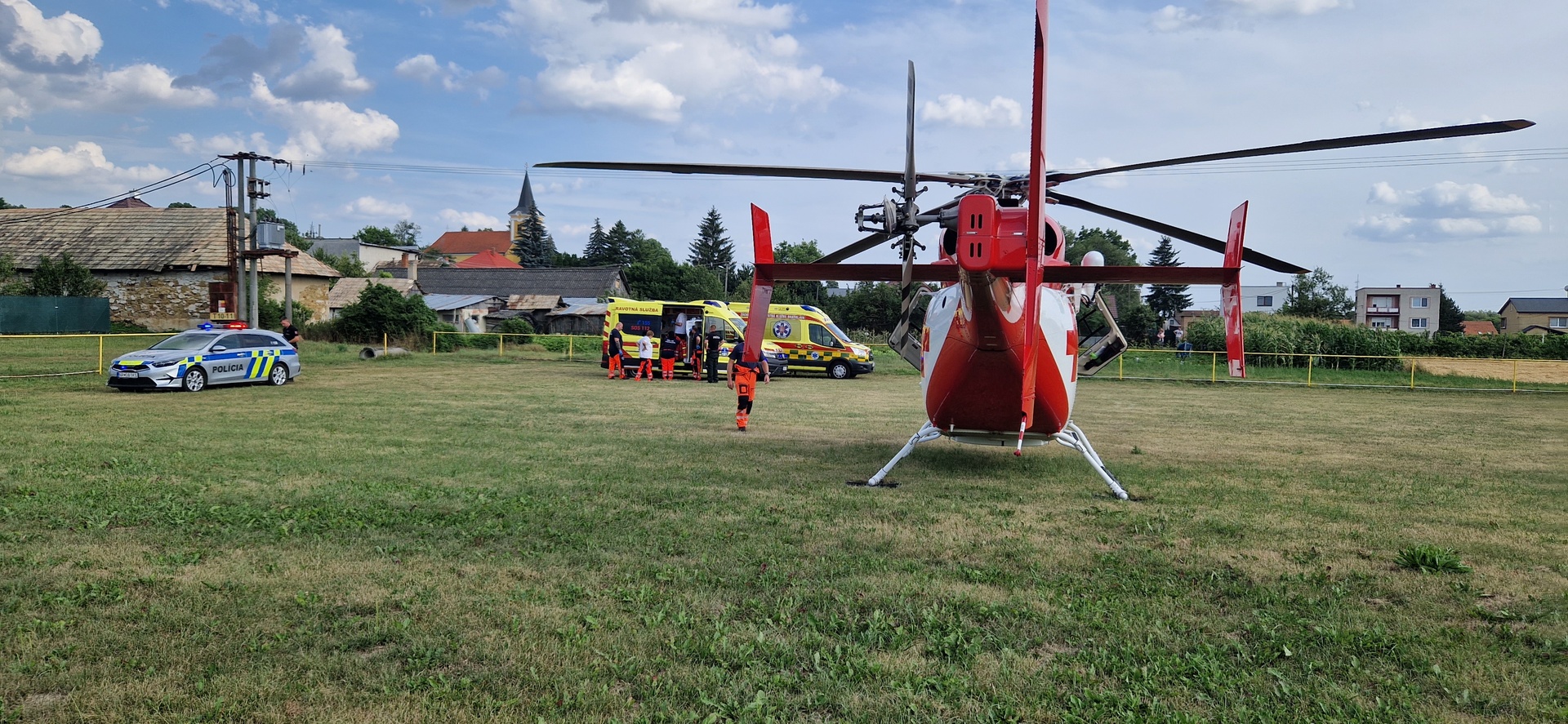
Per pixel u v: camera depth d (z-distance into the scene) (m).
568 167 9.31
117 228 44.59
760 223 8.27
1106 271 7.62
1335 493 9.24
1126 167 9.10
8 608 4.82
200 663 4.18
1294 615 5.10
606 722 3.65
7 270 40.84
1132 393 26.11
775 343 30.72
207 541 6.34
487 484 8.79
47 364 24.94
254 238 30.70
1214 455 12.34
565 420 14.94
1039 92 6.81
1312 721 3.76
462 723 3.64
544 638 4.57
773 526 7.19
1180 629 4.85
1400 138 7.54
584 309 67.38
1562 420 18.98
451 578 5.56
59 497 7.62
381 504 7.69
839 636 4.70
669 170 9.42
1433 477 10.47
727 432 13.80
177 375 19.03
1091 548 6.64
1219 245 8.83
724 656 4.38
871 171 9.25
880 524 7.34
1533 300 108.38
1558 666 4.37
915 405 19.58
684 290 86.25
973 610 5.13
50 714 3.64
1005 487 9.30
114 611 4.83
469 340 41.19
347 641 4.46
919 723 3.71
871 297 61.56
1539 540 7.07
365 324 38.31
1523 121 6.96
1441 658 4.46
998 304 7.85
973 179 9.49
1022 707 3.87
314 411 15.59
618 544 6.48
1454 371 35.03
